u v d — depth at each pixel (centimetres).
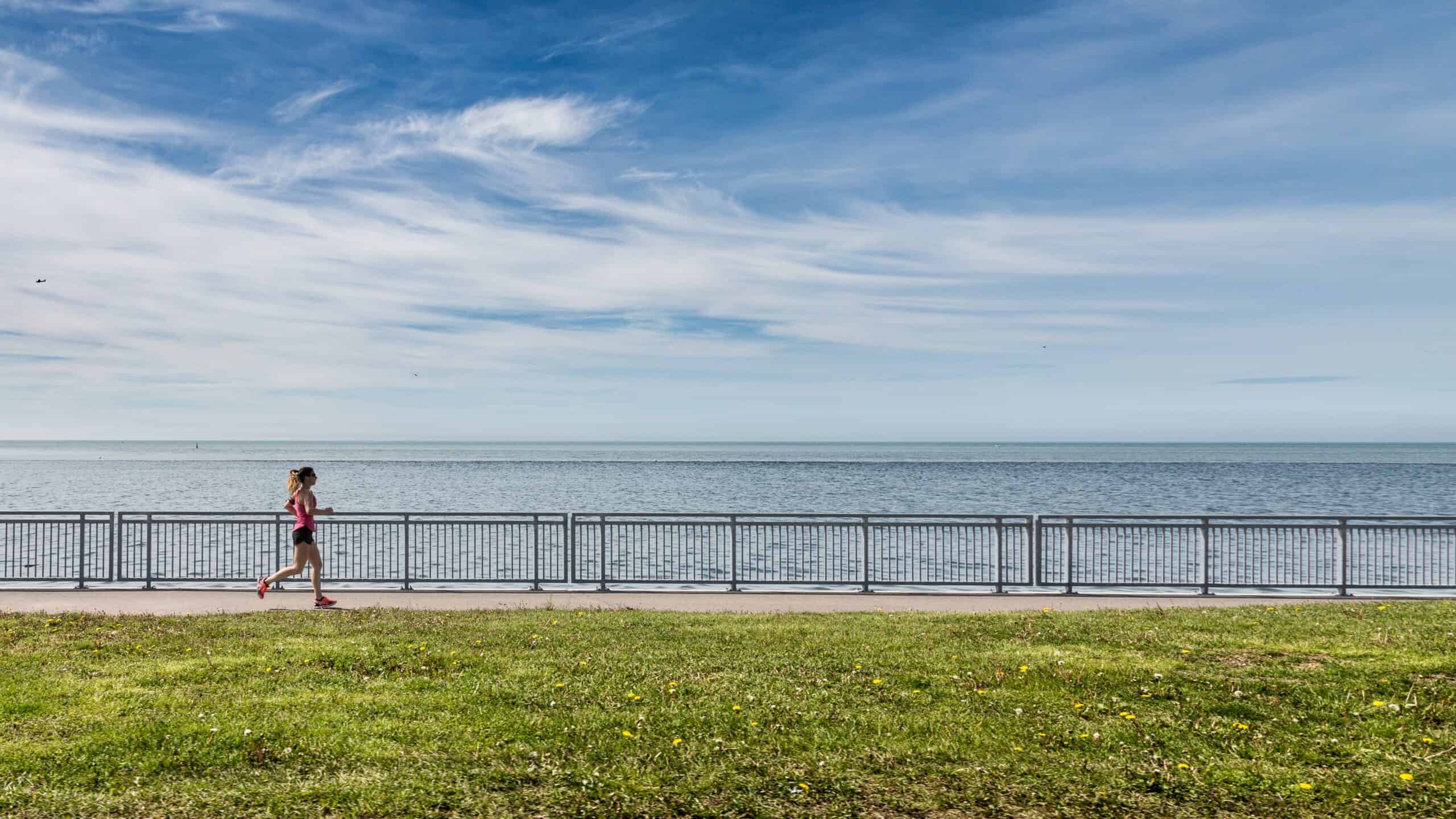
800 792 635
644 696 852
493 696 848
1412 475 10800
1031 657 985
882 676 920
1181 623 1197
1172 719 772
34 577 1628
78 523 1628
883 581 1662
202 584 1695
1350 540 2961
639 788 636
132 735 720
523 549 2131
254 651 1026
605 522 1645
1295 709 793
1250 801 619
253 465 14012
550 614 1333
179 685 876
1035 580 1650
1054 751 707
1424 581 1845
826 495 6631
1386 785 635
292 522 1666
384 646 1052
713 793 632
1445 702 793
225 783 639
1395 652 965
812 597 1565
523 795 626
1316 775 655
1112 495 6738
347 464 14662
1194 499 6359
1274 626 1153
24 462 15675
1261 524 1659
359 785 636
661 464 14688
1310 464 16138
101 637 1107
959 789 639
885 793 634
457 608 1423
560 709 810
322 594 1546
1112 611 1352
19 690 848
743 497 6331
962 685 880
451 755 695
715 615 1321
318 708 803
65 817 583
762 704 823
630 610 1391
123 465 13775
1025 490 7331
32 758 670
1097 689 860
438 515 1645
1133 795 630
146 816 587
